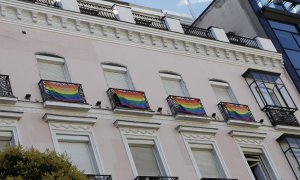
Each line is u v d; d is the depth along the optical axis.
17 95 18.69
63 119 18.78
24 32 20.77
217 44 26.61
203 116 22.61
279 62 29.06
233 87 25.78
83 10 23.73
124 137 19.94
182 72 24.44
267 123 25.16
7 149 14.36
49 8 21.73
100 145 19.17
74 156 18.58
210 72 25.58
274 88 27.05
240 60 27.38
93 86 20.84
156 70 23.56
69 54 21.31
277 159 23.94
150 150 20.64
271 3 33.38
